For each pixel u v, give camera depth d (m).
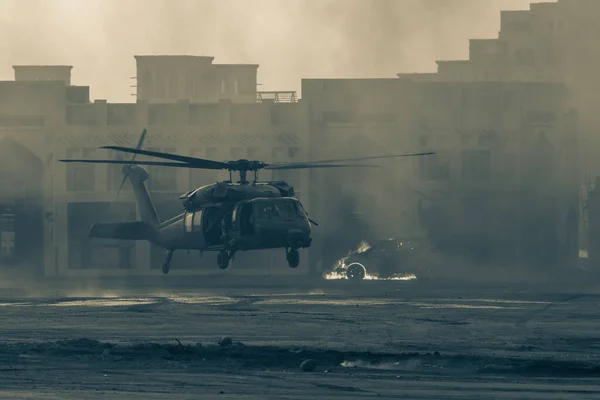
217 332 132.88
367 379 86.56
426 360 99.00
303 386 81.75
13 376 87.19
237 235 173.25
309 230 173.00
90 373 89.62
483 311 167.00
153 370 92.12
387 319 152.12
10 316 158.25
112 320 150.62
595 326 140.88
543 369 93.06
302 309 171.75
